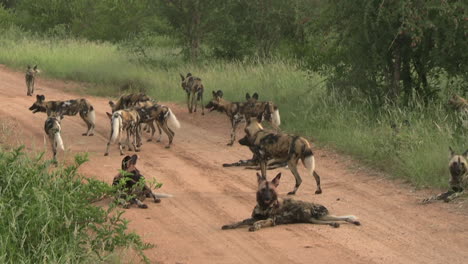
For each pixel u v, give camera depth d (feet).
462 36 54.75
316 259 27.68
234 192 39.68
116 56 114.52
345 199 37.86
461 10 52.95
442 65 57.16
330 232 31.53
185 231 31.83
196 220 33.78
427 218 33.81
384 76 62.54
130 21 148.46
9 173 28.63
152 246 28.35
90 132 59.57
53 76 105.40
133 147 53.78
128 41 116.06
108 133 60.34
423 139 46.37
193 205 36.70
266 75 82.02
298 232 31.50
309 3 93.71
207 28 104.42
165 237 30.78
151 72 97.25
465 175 36.83
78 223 27.94
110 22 148.97
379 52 59.77
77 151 51.39
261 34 103.14
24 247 25.71
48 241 25.76
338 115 57.77
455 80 62.18
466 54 54.85
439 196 36.99
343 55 63.82
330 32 61.82
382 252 28.68
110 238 27.35
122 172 32.37
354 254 28.37
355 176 43.50
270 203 32.04
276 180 32.42
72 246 25.52
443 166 41.32
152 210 35.53
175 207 36.24
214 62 100.07
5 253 23.86
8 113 68.59
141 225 32.60
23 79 103.55
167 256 28.07
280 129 59.41
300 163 47.34
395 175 42.70
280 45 102.53
